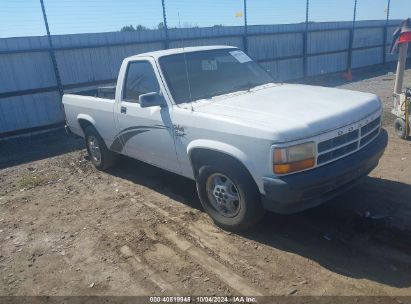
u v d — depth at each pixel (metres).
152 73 4.70
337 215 4.18
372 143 3.94
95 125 6.03
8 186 6.36
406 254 3.40
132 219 4.60
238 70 5.02
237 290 3.15
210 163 3.91
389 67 22.62
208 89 4.57
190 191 5.31
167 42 13.30
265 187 3.39
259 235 3.94
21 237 4.43
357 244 3.63
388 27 23.08
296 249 3.64
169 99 4.38
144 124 4.79
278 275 3.28
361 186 4.82
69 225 4.62
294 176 3.28
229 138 3.61
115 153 6.32
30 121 10.73
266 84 4.92
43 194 5.77
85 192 5.68
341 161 3.53
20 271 3.75
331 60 19.88
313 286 3.10
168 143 4.46
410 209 4.16
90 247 4.05
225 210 4.07
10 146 9.73
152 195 5.30
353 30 20.33
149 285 3.33
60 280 3.54
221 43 14.98
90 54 11.62
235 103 4.08
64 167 7.15
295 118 3.45
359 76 19.70
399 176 5.07
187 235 4.08
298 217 4.20
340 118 3.54
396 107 6.81
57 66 11.00
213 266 3.50
